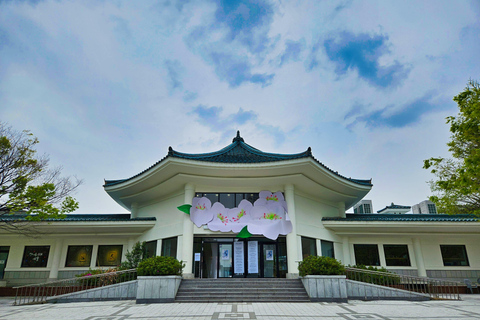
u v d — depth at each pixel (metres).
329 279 13.55
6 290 18.69
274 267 18.05
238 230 17.75
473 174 11.68
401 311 10.87
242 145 22.09
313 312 10.62
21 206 15.60
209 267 17.88
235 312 10.60
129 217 23.56
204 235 18.11
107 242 21.89
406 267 21.16
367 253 21.69
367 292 14.34
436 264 21.22
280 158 18.75
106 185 20.62
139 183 19.38
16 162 15.42
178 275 14.38
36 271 21.00
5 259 21.33
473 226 19.84
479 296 16.55
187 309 11.26
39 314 10.59
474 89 12.68
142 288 13.23
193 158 17.28
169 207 19.86
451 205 15.27
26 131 16.38
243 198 19.11
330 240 20.59
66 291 17.59
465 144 14.66
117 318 9.63
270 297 13.57
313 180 19.03
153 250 19.86
